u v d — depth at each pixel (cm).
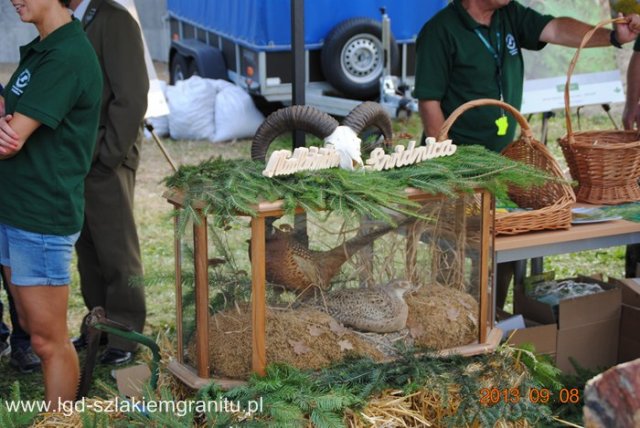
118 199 378
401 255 261
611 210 346
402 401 251
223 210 232
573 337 343
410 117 859
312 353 250
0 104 293
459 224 267
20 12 276
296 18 349
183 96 873
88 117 289
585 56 549
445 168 261
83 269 402
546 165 332
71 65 277
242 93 880
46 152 283
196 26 1018
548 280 392
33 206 284
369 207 234
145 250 590
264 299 242
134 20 367
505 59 380
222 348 249
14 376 396
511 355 286
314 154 246
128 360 398
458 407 254
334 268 252
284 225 240
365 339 259
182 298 261
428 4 893
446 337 269
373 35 862
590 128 907
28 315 294
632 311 347
